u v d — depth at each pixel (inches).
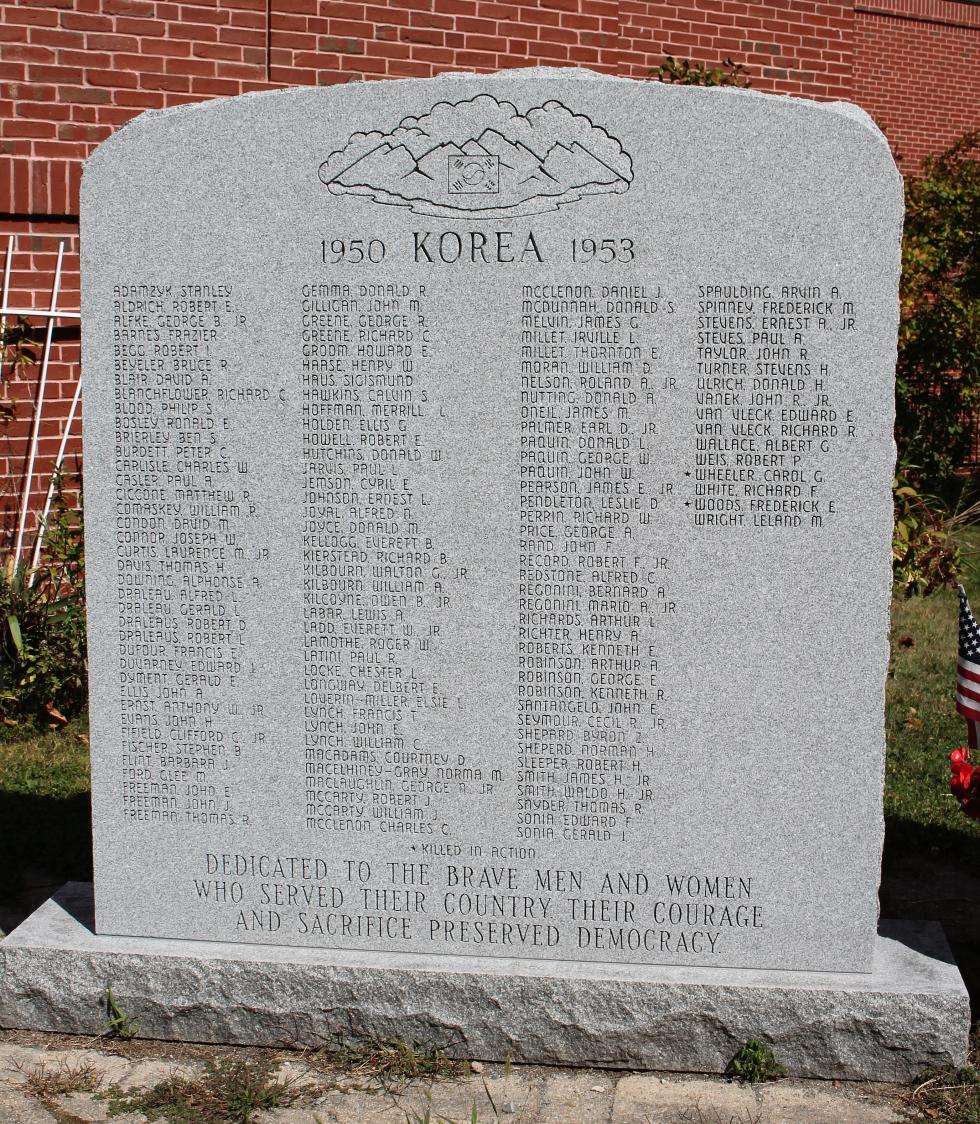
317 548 179.6
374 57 340.8
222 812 184.5
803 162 167.9
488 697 179.3
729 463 172.7
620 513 174.9
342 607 180.1
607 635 176.9
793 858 176.7
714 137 168.7
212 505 180.7
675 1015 172.6
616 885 179.5
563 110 170.4
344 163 174.1
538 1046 174.9
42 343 311.3
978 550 461.7
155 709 184.2
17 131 305.0
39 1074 171.2
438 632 179.2
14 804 255.1
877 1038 169.9
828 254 168.9
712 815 177.5
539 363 173.9
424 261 174.2
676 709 176.7
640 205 170.6
